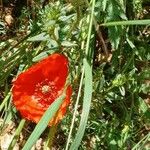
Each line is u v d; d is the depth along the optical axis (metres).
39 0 0.37
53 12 0.29
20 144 0.38
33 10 0.37
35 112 0.28
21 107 0.27
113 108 0.37
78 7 0.30
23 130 0.38
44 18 0.32
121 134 0.34
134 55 0.36
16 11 0.41
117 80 0.32
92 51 0.34
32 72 0.27
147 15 0.37
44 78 0.28
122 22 0.29
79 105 0.35
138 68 0.38
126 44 0.36
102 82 0.34
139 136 0.36
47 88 0.28
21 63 0.34
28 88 0.28
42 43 0.34
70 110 0.35
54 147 0.37
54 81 0.28
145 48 0.36
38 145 0.38
